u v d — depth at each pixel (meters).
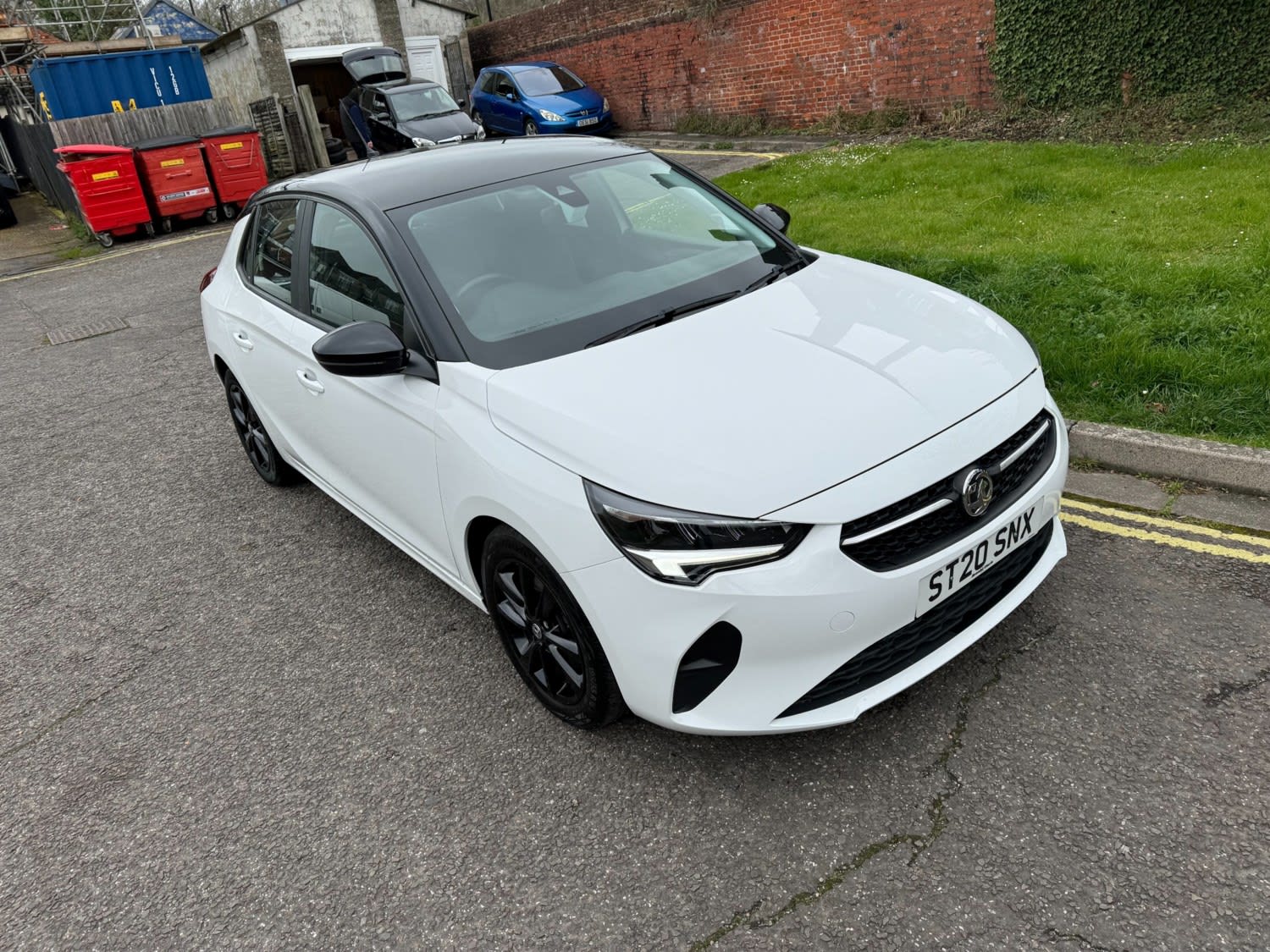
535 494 2.54
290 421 4.18
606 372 2.75
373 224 3.36
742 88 16.62
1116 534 3.55
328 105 26.81
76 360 8.25
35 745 3.30
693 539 2.29
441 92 18.16
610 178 3.79
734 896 2.32
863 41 14.22
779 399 2.54
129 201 15.03
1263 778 2.43
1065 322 5.07
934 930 2.15
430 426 2.97
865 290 3.25
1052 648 3.00
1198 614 3.07
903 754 2.67
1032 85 12.16
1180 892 2.16
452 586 3.36
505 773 2.84
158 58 20.27
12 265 14.76
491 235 3.35
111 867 2.70
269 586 4.13
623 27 18.47
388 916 2.41
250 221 4.52
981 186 8.80
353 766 2.97
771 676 2.38
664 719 2.50
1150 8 10.72
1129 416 4.12
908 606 2.40
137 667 3.68
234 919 2.47
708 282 3.31
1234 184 7.58
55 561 4.64
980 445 2.50
